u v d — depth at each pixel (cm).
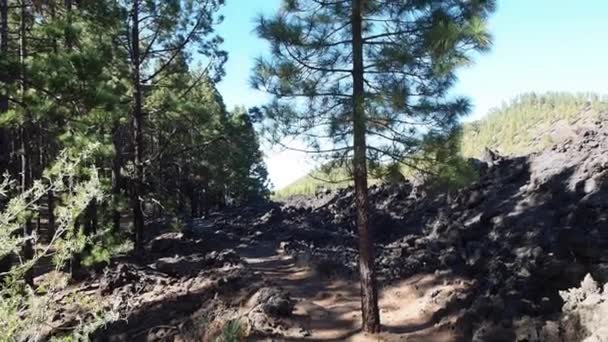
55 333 868
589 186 1827
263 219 3903
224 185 5153
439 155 1195
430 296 1458
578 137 2305
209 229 3519
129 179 2130
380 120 1184
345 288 1706
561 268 1262
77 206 521
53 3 1659
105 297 1512
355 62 1227
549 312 1122
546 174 2070
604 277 1179
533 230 1672
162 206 2241
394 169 1234
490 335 1070
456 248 1838
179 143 3219
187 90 2331
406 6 1173
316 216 3753
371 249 1252
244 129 3083
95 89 1173
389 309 1493
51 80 1116
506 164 2419
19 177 1997
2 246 489
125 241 1504
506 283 1305
